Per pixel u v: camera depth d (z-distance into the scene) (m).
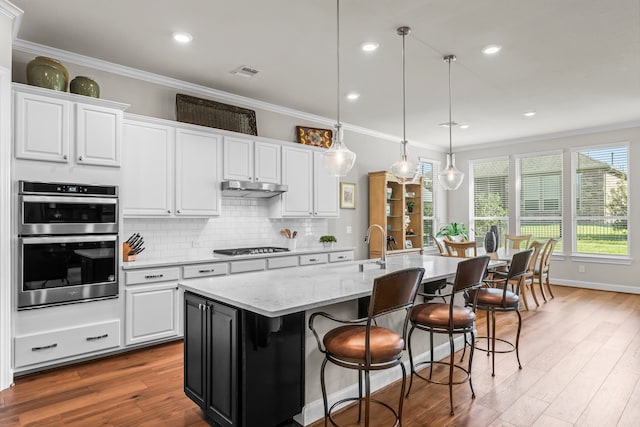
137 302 3.44
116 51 3.46
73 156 3.13
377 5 2.71
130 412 2.41
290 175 4.91
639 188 5.98
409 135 6.90
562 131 6.59
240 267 4.15
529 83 4.27
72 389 2.72
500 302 2.96
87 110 3.21
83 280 3.15
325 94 4.63
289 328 2.19
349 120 5.84
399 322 2.90
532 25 2.99
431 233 7.84
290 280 2.56
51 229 3.00
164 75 4.03
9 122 2.72
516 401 2.53
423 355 3.14
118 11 2.80
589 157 6.48
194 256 4.19
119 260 3.35
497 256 4.71
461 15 2.84
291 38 3.22
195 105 4.30
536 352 3.46
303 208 5.07
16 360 2.83
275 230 5.13
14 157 2.86
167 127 3.85
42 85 3.05
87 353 3.16
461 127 6.29
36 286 2.93
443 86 4.36
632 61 3.67
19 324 2.86
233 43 3.31
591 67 3.81
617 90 4.50
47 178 3.01
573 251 6.62
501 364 3.18
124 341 3.37
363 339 1.99
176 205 3.90
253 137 4.53
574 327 4.23
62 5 2.72
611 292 6.11
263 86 4.36
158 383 2.82
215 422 2.28
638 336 3.91
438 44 3.32
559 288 6.46
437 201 7.96
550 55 3.53
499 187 7.54
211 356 2.18
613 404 2.49
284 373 2.15
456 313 2.49
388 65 3.76
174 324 3.66
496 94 4.64
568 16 2.85
